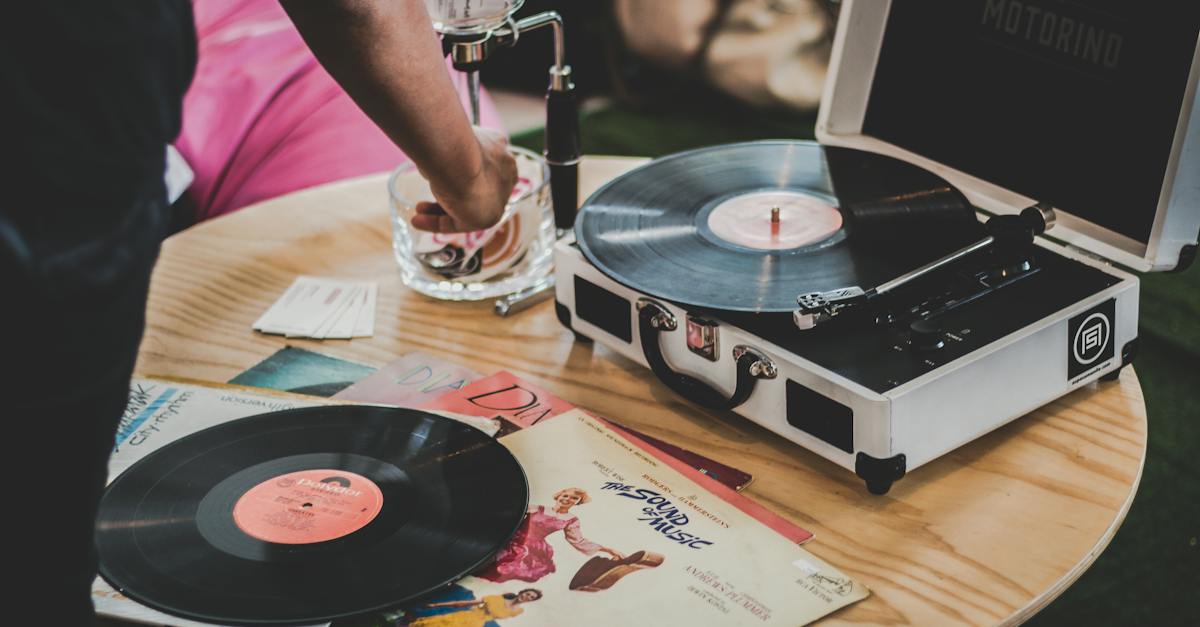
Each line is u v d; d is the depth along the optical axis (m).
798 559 0.81
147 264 0.58
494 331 1.19
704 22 3.33
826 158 1.20
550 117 1.25
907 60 1.24
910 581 0.80
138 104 0.54
